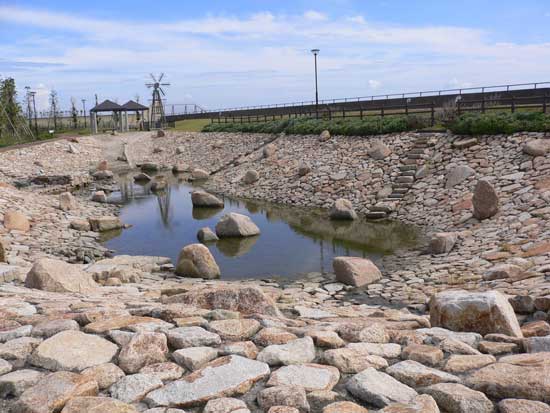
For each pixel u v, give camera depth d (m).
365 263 11.32
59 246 14.77
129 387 3.80
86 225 17.56
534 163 16.39
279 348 4.49
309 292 10.56
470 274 10.45
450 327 5.42
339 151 24.92
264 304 6.16
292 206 21.48
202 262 12.09
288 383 3.89
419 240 14.55
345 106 40.81
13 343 4.52
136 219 19.84
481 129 19.89
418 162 20.58
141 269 12.49
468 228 14.24
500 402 3.52
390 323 5.79
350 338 4.96
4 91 52.97
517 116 19.78
